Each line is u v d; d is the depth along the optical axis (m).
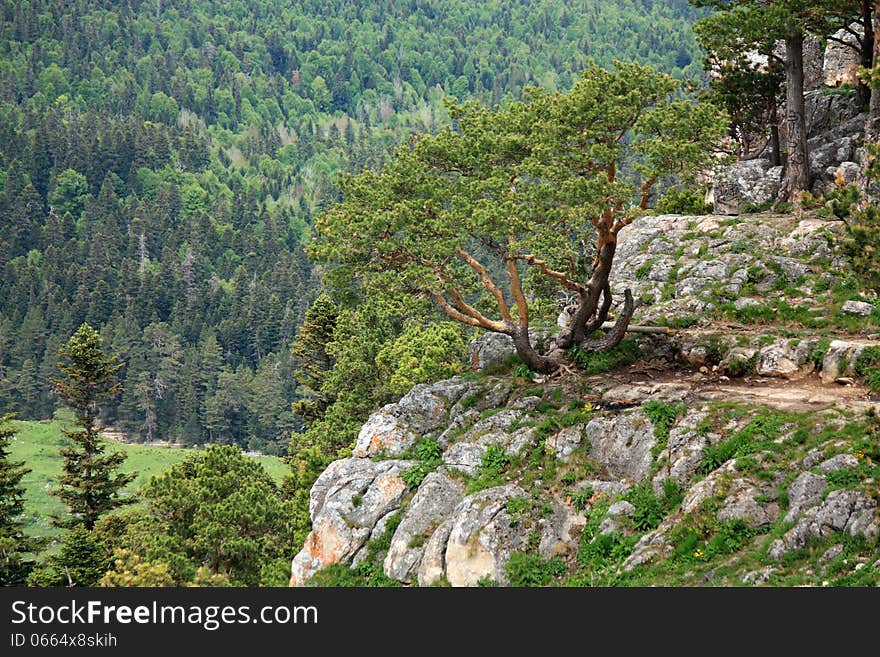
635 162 33.59
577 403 32.72
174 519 46.66
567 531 29.36
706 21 47.31
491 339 37.53
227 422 174.00
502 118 36.56
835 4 42.34
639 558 26.75
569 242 34.91
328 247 34.84
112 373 71.69
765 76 48.34
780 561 24.42
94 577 49.38
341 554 32.66
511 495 30.28
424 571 30.09
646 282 39.28
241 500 44.66
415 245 34.28
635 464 30.03
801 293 36.25
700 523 26.53
